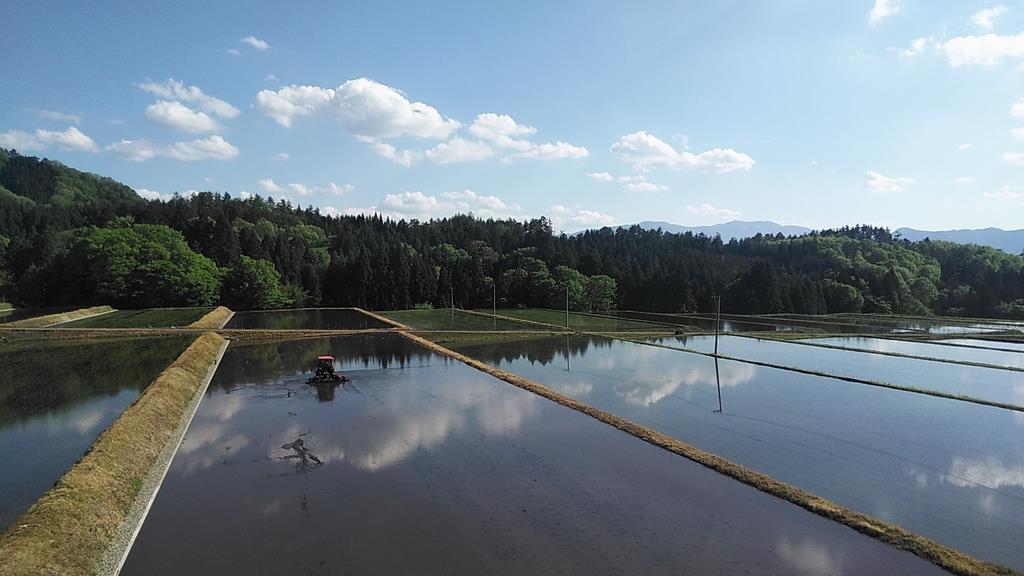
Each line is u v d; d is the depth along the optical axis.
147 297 86.25
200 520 15.42
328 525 15.13
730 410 28.77
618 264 136.75
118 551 13.53
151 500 16.77
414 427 24.58
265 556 13.48
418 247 151.62
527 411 27.50
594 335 66.12
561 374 39.50
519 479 18.53
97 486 15.47
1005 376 39.06
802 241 171.62
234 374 36.91
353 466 19.70
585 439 22.95
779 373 39.94
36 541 12.05
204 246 108.50
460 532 14.75
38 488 16.11
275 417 26.11
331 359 34.78
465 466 19.70
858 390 33.91
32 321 59.31
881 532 14.56
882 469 20.19
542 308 120.31
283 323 73.62
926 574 12.77
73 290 84.06
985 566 12.92
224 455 20.83
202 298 91.19
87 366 35.41
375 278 115.31
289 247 121.81
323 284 117.88
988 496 17.81
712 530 14.92
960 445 22.91
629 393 32.91
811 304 115.38
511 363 44.81
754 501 16.86
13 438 20.70
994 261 136.25
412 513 15.91
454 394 31.23
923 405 29.86
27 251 100.56
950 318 101.00
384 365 41.06
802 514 15.95
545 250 141.00
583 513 15.97
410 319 86.56
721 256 170.88
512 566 13.03
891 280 119.88
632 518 15.64
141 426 21.14
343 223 185.12
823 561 13.34
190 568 12.91
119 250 83.44
